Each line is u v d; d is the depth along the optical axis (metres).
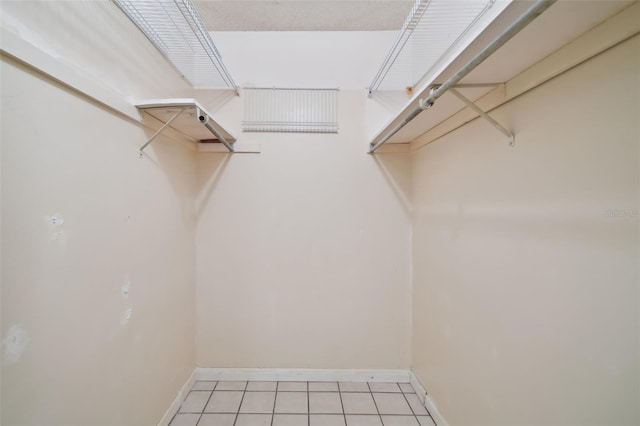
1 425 0.65
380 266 1.96
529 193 0.92
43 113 0.75
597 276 0.70
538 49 0.79
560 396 0.80
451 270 1.43
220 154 1.92
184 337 1.73
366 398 1.75
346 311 1.95
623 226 0.64
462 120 1.30
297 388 1.84
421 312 1.80
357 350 1.95
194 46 1.56
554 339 0.82
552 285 0.83
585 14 0.63
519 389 0.96
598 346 0.70
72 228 0.86
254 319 1.93
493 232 1.10
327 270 1.95
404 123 1.34
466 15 1.36
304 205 1.94
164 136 1.46
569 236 0.77
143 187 1.26
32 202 0.73
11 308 0.67
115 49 1.08
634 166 0.62
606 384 0.68
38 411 0.74
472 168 1.25
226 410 1.62
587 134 0.72
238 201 1.92
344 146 1.95
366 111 1.96
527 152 0.93
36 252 0.74
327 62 1.98
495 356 1.08
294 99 1.95
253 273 1.93
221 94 1.93
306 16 1.89
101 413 0.99
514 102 0.99
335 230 1.95
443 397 1.49
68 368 0.84
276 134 1.94
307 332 1.94
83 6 0.91
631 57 0.62
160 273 1.42
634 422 0.63
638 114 0.61
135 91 1.22
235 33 1.97
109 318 1.03
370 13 1.86
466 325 1.29
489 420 1.11
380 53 1.99
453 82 0.87
